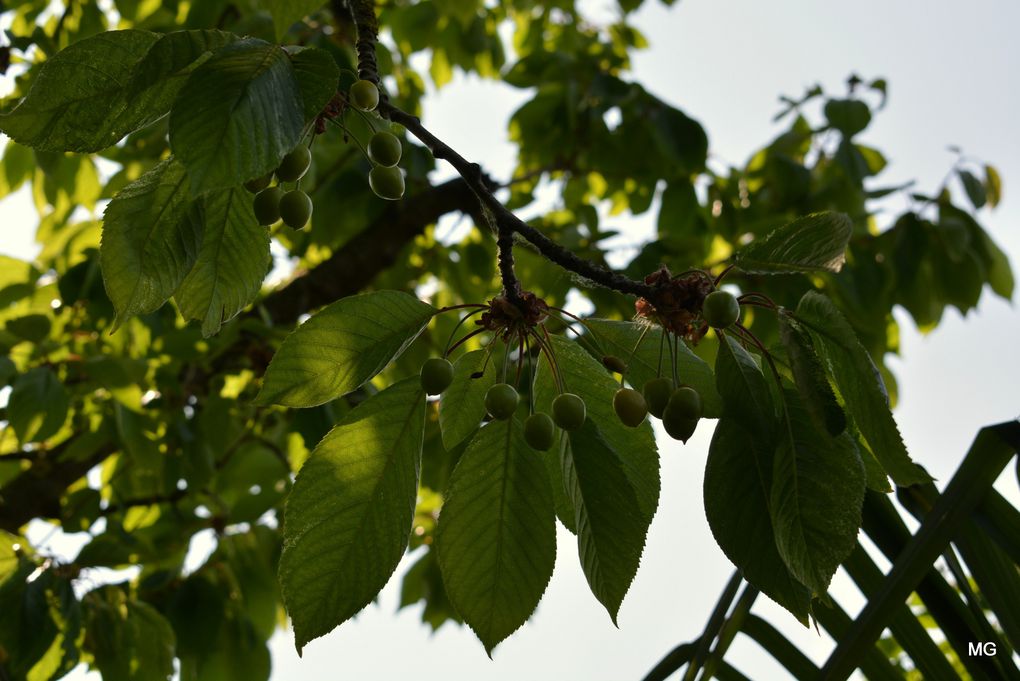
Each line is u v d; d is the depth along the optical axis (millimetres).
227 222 785
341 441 744
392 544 739
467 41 2111
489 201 780
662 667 855
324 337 750
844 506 727
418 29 2070
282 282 1964
